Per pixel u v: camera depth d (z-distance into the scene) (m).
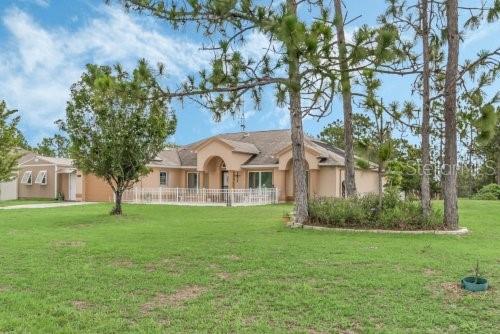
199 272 7.93
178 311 5.77
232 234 12.96
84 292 6.63
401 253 9.62
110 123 19.25
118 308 5.91
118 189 20.28
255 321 5.38
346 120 16.89
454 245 10.81
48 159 38.06
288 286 6.88
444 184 13.81
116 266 8.46
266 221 17.00
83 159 19.44
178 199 30.39
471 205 23.39
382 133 14.71
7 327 5.14
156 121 19.27
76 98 19.03
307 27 8.09
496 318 5.48
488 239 11.99
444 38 15.36
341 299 6.21
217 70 10.22
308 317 5.52
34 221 17.23
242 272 7.90
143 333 4.98
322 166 29.20
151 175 32.78
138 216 19.52
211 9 9.92
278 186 30.62
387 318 5.46
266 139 34.84
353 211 14.25
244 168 31.78
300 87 9.25
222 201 29.11
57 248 10.48
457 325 5.24
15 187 38.81
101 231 13.91
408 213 14.00
